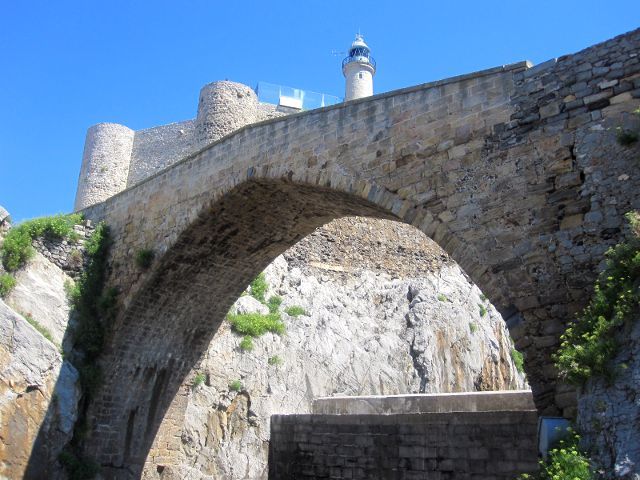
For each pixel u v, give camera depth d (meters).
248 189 15.46
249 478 22.36
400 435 15.70
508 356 34.31
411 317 31.41
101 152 39.62
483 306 35.34
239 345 24.53
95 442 18.12
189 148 38.34
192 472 20.91
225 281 19.23
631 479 6.54
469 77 11.39
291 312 28.12
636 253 8.15
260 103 41.00
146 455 19.61
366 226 34.31
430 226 11.16
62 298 18.39
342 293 31.38
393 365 29.03
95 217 20.61
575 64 10.29
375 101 12.76
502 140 10.69
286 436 18.22
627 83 9.72
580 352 7.90
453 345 31.33
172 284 18.34
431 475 14.88
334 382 26.55
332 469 16.78
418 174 11.62
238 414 23.36
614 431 7.09
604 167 9.55
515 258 10.00
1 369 16.05
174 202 17.45
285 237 17.95
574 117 10.05
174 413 20.56
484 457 14.12
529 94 10.62
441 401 16.56
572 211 9.66
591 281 9.17
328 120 13.54
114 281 18.88
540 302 9.56
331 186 13.05
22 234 18.48
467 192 10.87
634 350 7.41
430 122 11.73
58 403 16.92
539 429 8.65
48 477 16.50
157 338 19.31
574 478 6.94
